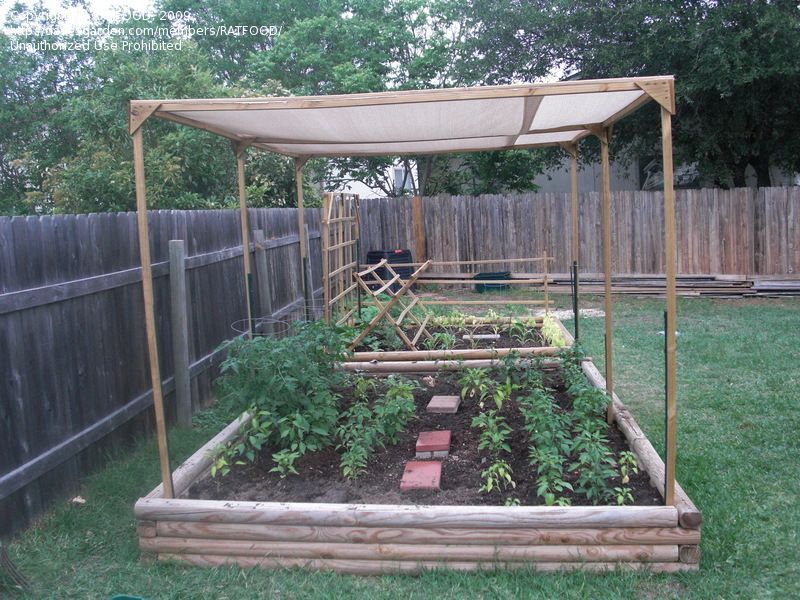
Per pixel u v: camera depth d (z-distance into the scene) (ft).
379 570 11.60
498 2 45.01
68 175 32.68
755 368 22.99
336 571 11.72
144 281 12.38
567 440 14.14
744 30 36.76
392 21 56.34
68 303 14.64
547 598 10.58
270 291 26.03
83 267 15.29
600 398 16.08
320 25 54.95
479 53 48.62
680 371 23.06
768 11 35.73
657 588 10.88
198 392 20.81
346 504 11.93
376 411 16.08
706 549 11.84
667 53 40.22
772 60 37.01
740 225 39.32
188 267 20.03
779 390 20.54
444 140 18.30
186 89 34.99
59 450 13.94
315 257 33.58
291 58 55.93
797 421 17.89
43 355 13.74
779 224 38.75
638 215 40.83
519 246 43.62
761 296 38.78
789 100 40.81
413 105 12.71
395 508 11.63
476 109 13.30
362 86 49.26
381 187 60.59
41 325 13.73
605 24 42.91
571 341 22.63
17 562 12.01
